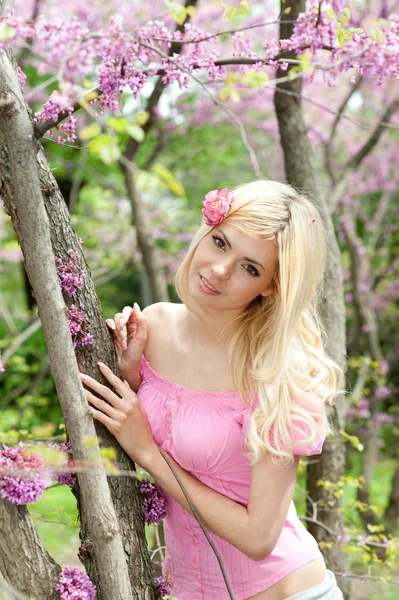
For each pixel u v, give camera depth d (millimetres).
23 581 1454
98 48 1258
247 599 1830
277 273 1804
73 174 6754
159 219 7629
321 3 1431
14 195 1412
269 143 7504
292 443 1738
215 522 1727
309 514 3025
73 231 1682
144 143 6316
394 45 1344
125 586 1456
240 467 1821
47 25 1241
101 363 1717
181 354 1912
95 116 1312
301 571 1832
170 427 1841
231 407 1819
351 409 5195
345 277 6945
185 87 1505
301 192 2670
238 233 1723
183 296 1870
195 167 7793
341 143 6875
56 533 4855
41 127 1324
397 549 2918
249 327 1863
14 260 7527
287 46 1524
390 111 3570
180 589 1955
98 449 1410
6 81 1324
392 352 7840
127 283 10641
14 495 1411
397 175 6934
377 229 7117
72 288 1664
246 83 1503
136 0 4934
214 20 5199
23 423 6473
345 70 1411
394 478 4656
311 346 1920
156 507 1811
